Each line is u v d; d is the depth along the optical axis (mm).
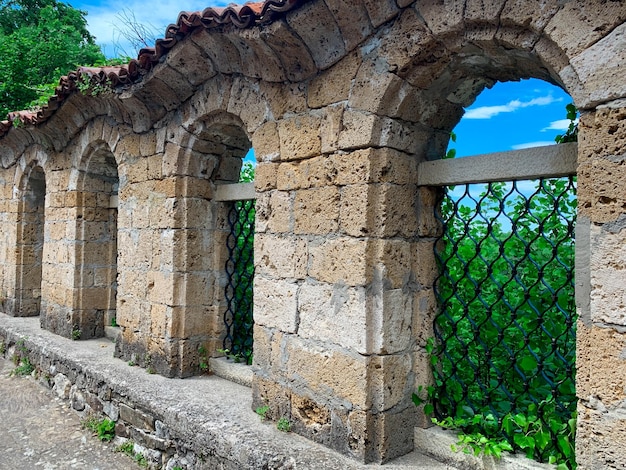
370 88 2809
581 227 2102
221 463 3176
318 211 3084
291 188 3260
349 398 2879
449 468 2768
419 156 3041
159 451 3725
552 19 2162
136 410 3971
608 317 2004
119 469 3797
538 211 3248
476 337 2906
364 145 2826
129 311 4848
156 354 4473
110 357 5031
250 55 3354
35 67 11320
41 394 5293
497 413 2836
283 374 3301
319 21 2834
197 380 4273
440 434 2904
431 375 3035
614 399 1990
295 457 2854
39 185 7508
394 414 2879
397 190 2898
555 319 2920
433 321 3037
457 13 2443
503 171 2607
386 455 2824
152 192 4566
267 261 3438
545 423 2576
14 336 6297
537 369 2701
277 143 3379
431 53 2643
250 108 3582
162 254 4430
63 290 6145
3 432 4426
